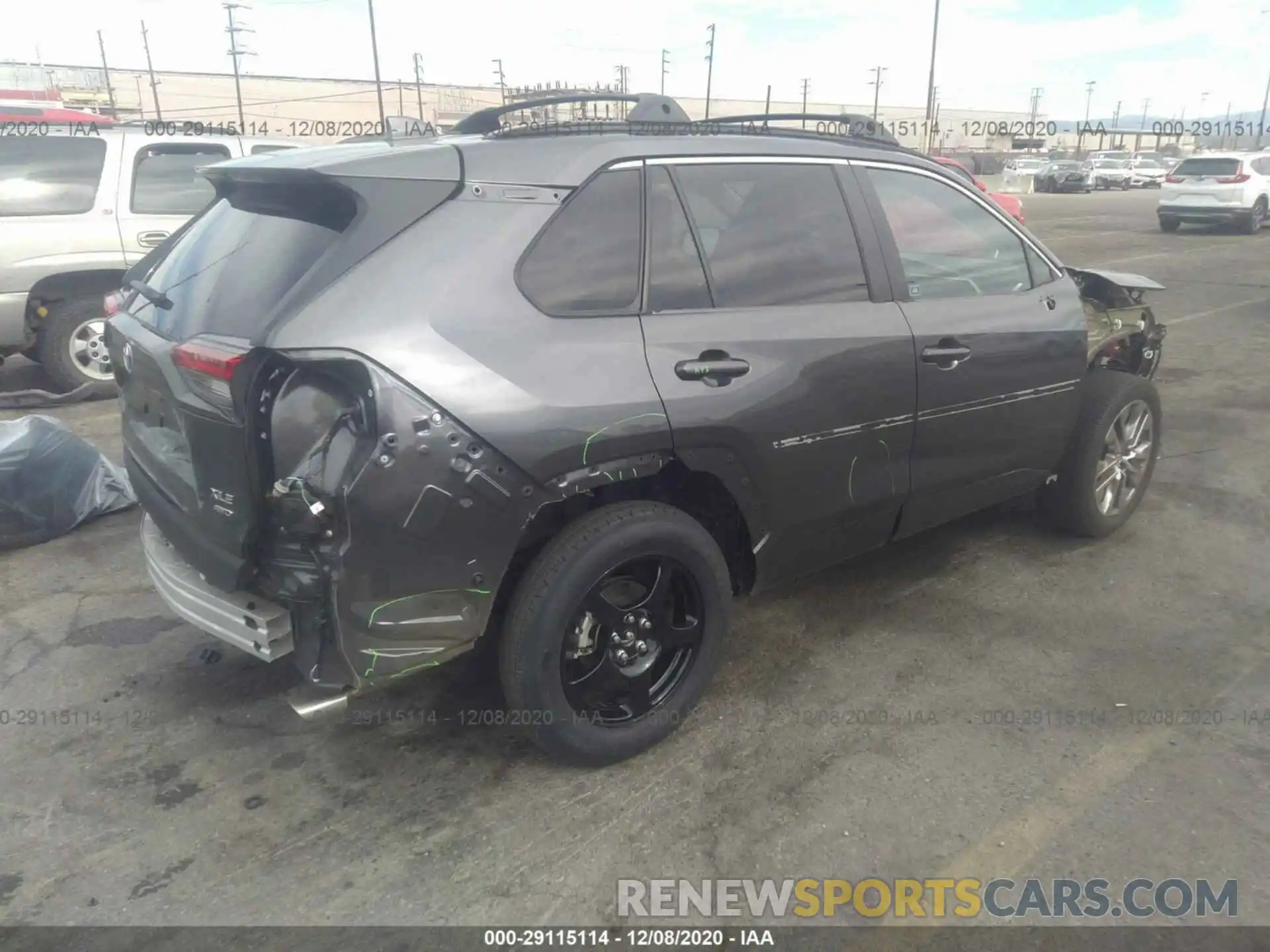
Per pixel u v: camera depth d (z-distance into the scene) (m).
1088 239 18.89
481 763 3.04
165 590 2.94
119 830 2.76
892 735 3.14
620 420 2.70
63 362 7.13
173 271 3.06
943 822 2.75
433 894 2.51
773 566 3.34
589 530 2.76
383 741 3.16
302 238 2.64
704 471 2.94
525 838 2.71
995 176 50.22
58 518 4.79
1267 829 2.69
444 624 2.60
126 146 7.23
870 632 3.80
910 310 3.47
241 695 3.44
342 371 2.40
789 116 3.55
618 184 2.89
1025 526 4.79
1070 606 3.98
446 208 2.61
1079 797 2.83
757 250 3.15
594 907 2.47
